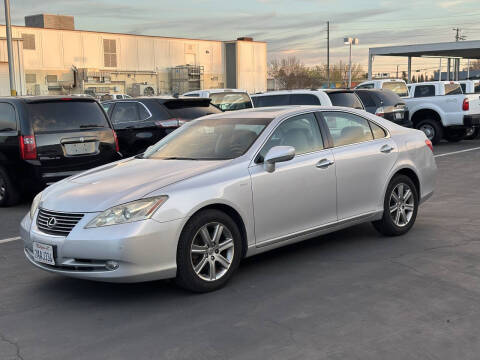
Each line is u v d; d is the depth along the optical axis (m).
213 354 3.53
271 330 3.86
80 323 4.12
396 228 6.21
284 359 3.42
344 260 5.45
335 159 5.57
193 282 4.54
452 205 7.99
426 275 4.91
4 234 7.13
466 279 4.78
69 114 8.70
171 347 3.65
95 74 57.59
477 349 3.48
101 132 8.92
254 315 4.14
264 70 73.69
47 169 8.41
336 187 5.56
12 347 3.75
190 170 4.82
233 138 5.34
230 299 4.50
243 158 5.00
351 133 5.92
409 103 17.38
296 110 5.60
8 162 8.57
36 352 3.66
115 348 3.67
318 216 5.46
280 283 4.84
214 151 5.27
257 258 5.63
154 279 4.37
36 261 4.69
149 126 10.45
